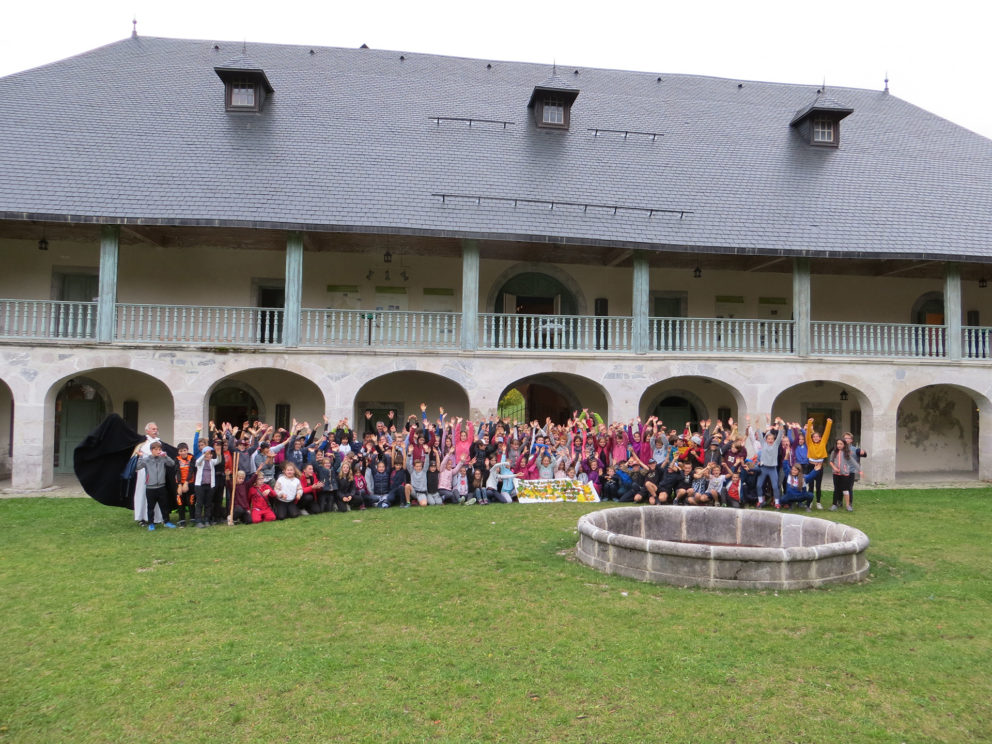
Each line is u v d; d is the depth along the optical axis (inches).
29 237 754.8
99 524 478.0
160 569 352.8
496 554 385.7
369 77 938.7
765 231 748.0
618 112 944.3
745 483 562.3
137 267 802.2
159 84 854.5
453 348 716.0
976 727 196.4
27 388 652.1
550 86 858.8
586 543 368.8
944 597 312.2
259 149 763.4
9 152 695.7
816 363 754.2
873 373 760.3
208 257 815.7
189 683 219.3
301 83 899.4
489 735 189.0
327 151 777.6
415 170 767.1
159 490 459.8
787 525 389.7
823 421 905.5
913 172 887.7
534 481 593.0
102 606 293.4
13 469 645.9
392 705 205.2
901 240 753.0
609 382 732.0
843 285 915.4
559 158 826.8
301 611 287.6
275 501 499.5
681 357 740.0
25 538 430.0
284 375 824.9
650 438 615.5
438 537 430.6
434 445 587.8
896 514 542.9
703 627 267.0
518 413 1264.8
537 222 717.9
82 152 716.0
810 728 194.5
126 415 798.5
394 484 559.5
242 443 537.0
